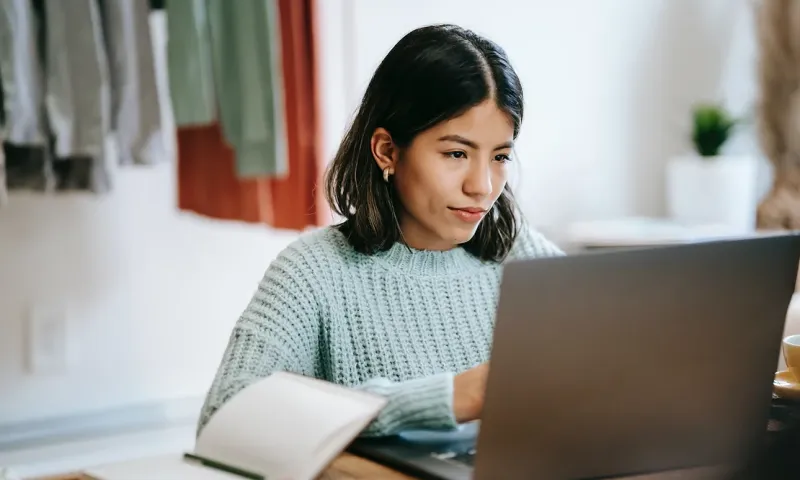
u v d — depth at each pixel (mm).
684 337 940
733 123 3143
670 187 3184
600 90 3258
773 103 2791
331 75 2807
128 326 2605
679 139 3412
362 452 1010
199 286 2693
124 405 2611
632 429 943
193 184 2391
